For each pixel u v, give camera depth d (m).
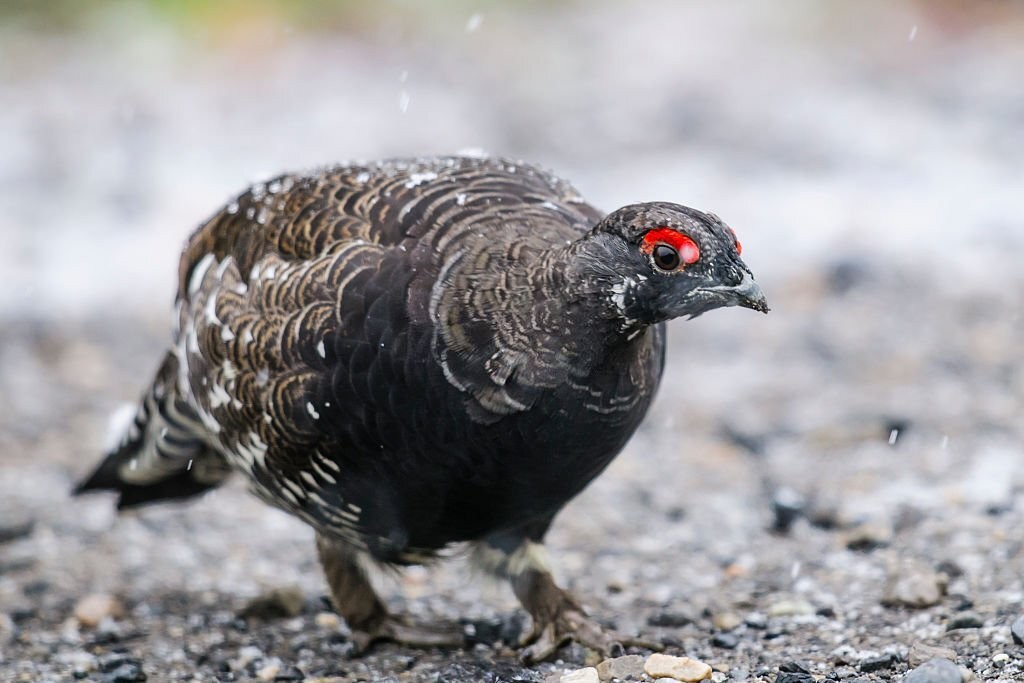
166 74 28.12
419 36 30.67
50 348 16.23
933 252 17.94
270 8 30.27
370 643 9.26
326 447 7.91
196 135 24.45
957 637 8.26
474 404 7.49
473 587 10.46
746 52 29.39
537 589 8.85
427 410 7.56
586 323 7.39
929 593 8.93
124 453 10.20
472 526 8.14
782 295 16.88
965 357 14.68
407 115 25.39
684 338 16.11
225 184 21.92
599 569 10.57
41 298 17.70
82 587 10.70
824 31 30.78
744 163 22.22
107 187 21.78
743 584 9.96
